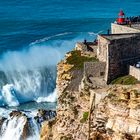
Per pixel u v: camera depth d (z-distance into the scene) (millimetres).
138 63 75125
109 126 66812
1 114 114000
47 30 184625
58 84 91125
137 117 63875
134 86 67812
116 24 89938
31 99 132000
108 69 74438
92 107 70875
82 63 87250
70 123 75938
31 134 107688
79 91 76625
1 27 189375
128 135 64562
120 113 65500
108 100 67375
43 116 111188
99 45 80438
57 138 78188
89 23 196125
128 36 76688
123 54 75312
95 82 74812
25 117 109188
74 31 181750
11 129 108188
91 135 70188
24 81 136500
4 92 131125
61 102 79750
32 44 161000
